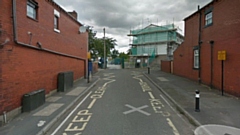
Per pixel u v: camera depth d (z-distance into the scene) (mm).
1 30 5809
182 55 18297
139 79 18219
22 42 7133
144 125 5691
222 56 9789
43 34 9141
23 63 7125
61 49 11852
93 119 6285
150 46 41094
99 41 41531
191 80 15719
